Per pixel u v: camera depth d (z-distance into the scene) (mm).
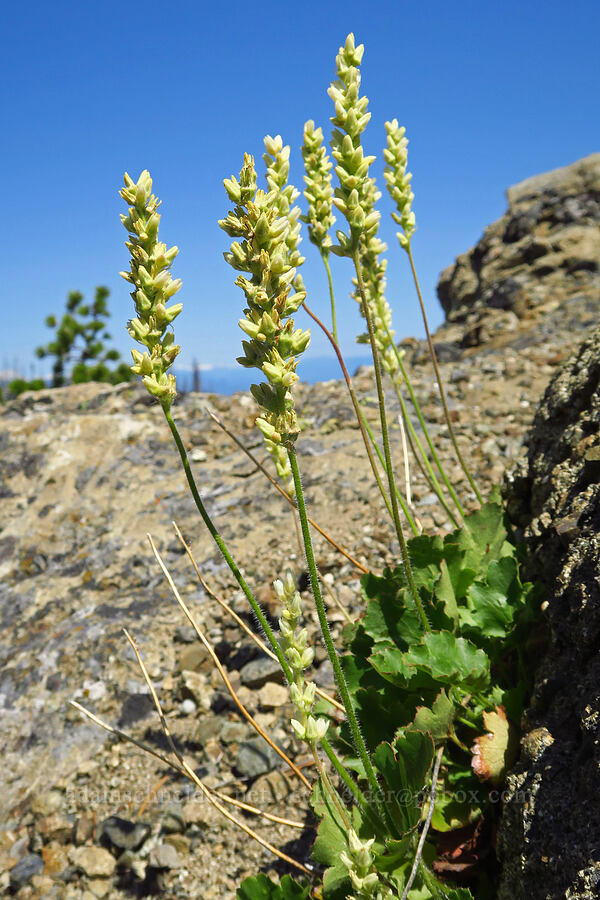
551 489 344
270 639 212
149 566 593
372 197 266
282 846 351
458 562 338
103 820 386
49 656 515
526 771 241
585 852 200
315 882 324
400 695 306
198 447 766
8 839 395
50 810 402
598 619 249
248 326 176
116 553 619
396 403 764
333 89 227
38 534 675
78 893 357
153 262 195
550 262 1382
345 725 297
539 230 1559
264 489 648
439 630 310
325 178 307
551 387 403
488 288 1491
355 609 466
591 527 290
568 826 213
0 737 462
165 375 202
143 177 196
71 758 434
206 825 370
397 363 385
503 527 370
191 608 526
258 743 404
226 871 350
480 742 266
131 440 777
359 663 319
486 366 841
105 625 527
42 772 430
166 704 459
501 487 420
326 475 631
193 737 427
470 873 257
